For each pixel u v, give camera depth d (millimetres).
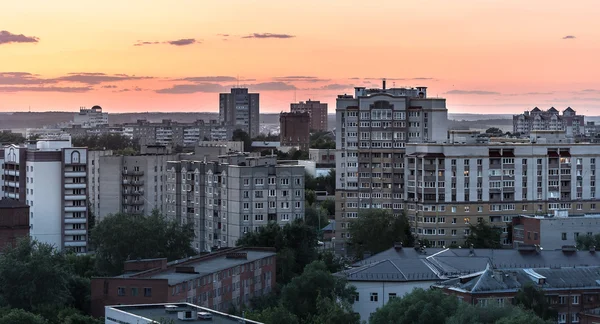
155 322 185625
